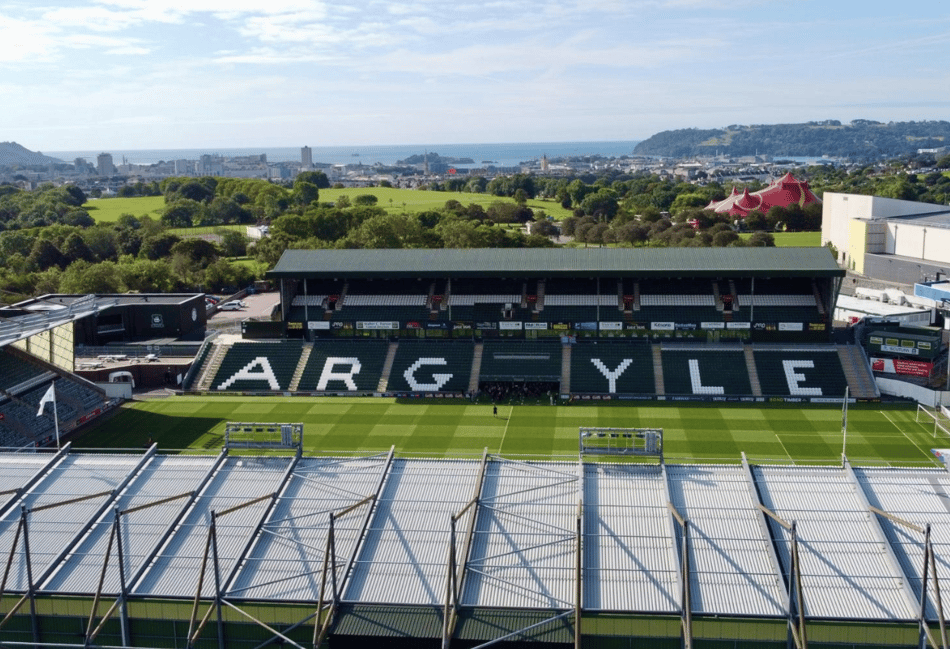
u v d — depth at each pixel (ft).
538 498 218.79
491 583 191.01
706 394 410.31
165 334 515.91
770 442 349.82
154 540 208.64
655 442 233.76
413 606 185.57
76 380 417.08
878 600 179.83
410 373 437.99
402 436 365.81
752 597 181.98
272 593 190.29
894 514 204.85
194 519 216.33
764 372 419.13
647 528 203.82
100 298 513.45
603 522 206.69
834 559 191.01
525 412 398.42
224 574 195.62
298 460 242.17
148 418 397.39
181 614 188.03
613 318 453.17
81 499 206.49
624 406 404.36
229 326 571.69
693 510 209.15
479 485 221.87
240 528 211.82
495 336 461.78
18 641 190.49
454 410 403.54
